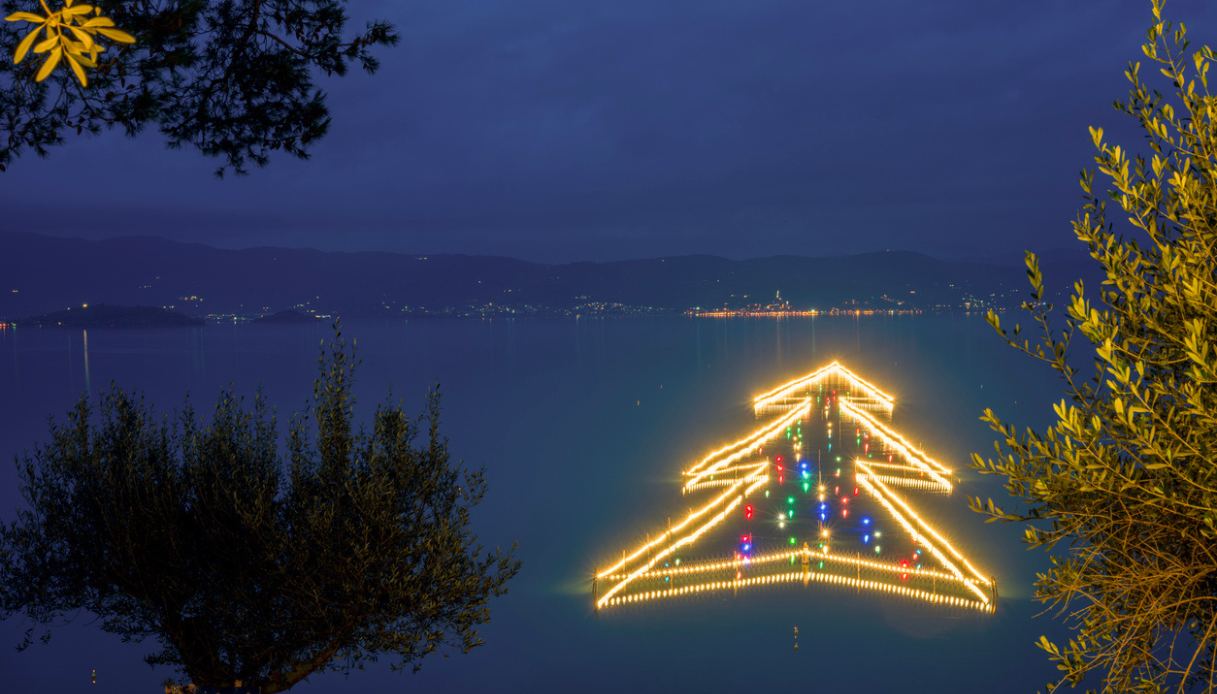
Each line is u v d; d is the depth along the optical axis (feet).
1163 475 18.33
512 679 101.09
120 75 29.94
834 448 257.34
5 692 89.61
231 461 38.09
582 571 145.69
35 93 29.68
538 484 228.02
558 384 502.79
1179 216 19.36
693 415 365.40
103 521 37.45
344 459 38.11
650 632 115.65
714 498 203.92
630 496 210.38
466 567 39.04
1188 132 19.60
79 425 38.32
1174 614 19.92
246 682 37.86
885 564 139.74
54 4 26.91
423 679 101.40
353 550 36.14
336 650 37.88
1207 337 18.10
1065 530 20.04
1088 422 19.75
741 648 108.88
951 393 403.95
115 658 99.91
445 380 527.81
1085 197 20.65
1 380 495.41
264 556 35.63
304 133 35.12
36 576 37.83
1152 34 20.04
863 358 625.00
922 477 209.97
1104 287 20.11
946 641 108.78
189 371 554.46
